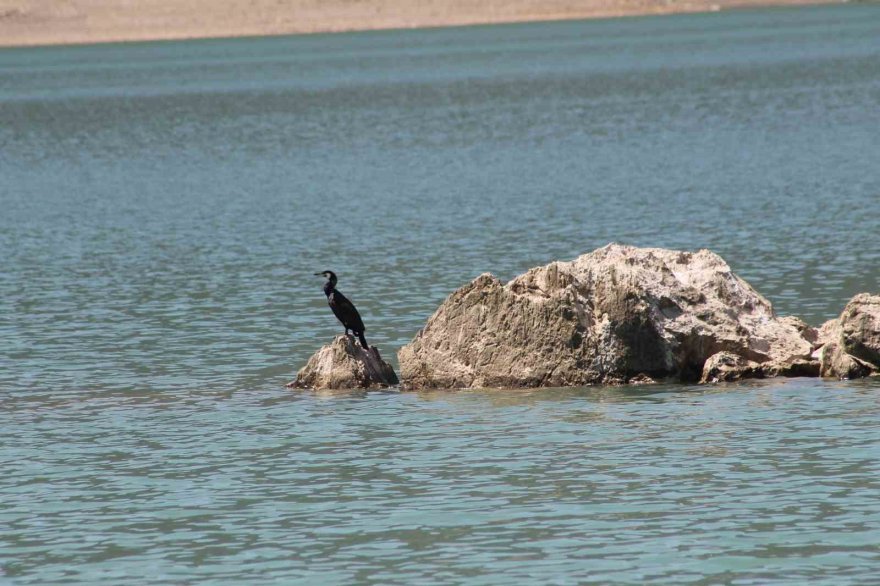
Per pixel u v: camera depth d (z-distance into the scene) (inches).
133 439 2596.0
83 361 3373.5
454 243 5157.5
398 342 3449.8
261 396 2920.8
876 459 2255.2
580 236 5226.4
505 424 2578.7
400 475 2284.7
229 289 4370.1
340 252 5054.1
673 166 7588.6
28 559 1961.1
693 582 1779.0
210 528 2063.2
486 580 1812.3
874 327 2854.3
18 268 5009.8
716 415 2578.7
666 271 2957.7
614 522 2011.6
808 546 1886.1
